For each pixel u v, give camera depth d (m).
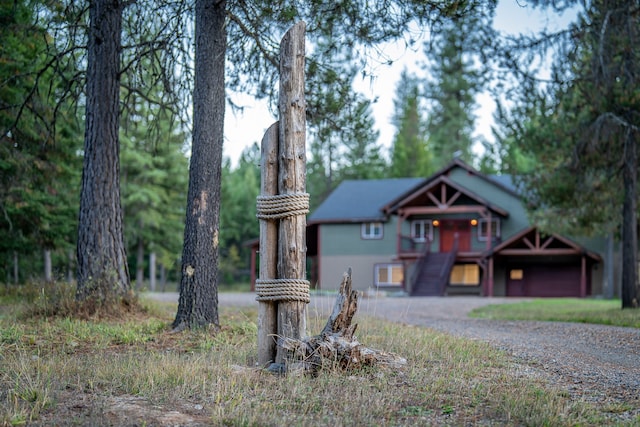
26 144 16.69
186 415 5.06
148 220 35.84
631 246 17.45
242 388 5.94
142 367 6.50
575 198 18.53
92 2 11.31
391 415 5.18
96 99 11.30
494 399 5.64
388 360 7.15
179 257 40.78
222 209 53.88
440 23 10.15
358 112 12.35
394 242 36.28
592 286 33.72
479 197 33.94
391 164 64.44
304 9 10.35
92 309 10.82
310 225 38.53
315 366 6.57
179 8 10.90
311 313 12.74
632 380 6.85
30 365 6.66
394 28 10.24
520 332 11.89
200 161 10.08
